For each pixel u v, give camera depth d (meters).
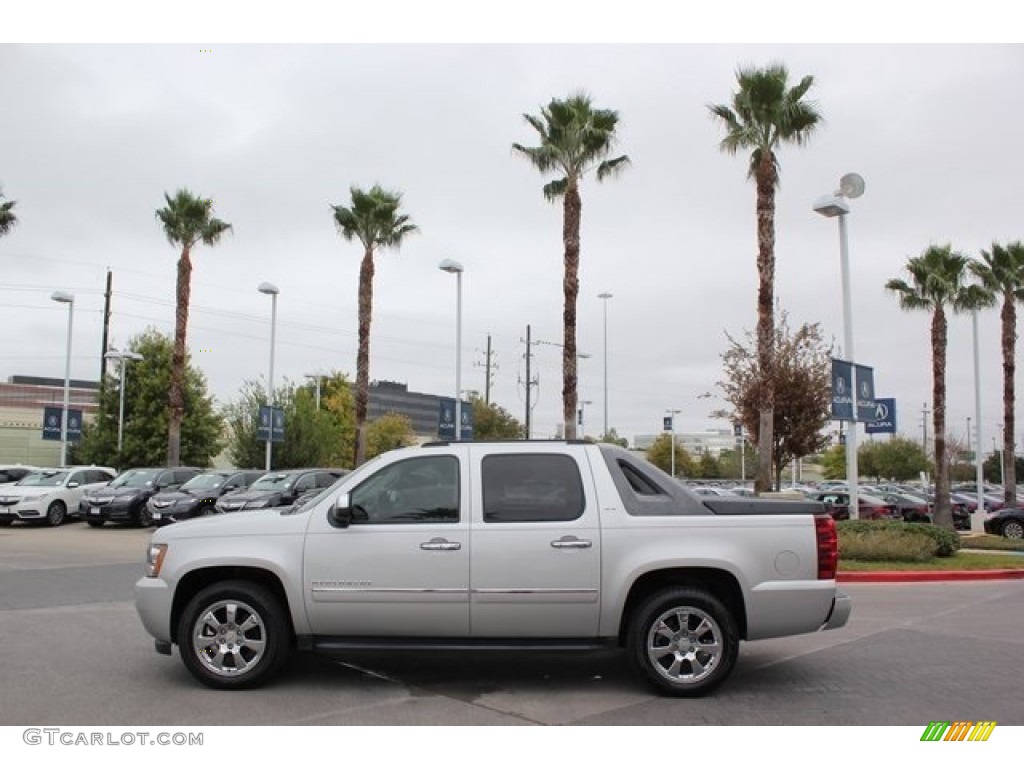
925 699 6.77
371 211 31.17
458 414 31.59
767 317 20.75
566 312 25.73
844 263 19.11
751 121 21.73
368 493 6.91
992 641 9.18
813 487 45.66
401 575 6.66
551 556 6.63
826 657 8.31
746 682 7.27
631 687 7.03
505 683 7.15
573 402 25.52
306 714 6.25
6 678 7.21
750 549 6.71
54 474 28.20
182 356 34.12
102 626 9.54
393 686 7.03
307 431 41.97
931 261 31.20
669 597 6.67
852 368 18.97
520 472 6.88
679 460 74.06
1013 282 33.66
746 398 27.38
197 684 7.01
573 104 25.98
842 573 15.23
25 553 17.97
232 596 6.81
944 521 30.70
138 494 25.91
